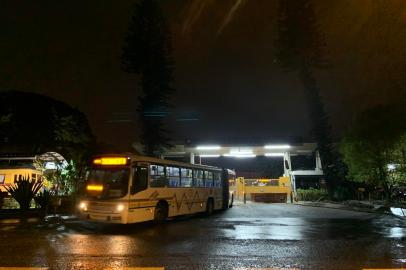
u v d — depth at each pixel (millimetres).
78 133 40406
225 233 14906
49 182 25703
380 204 29391
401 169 28172
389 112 28719
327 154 38375
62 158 26625
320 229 16141
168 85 37625
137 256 10211
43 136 38938
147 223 18969
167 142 37562
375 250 11062
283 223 18641
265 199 40625
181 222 19516
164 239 13383
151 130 36844
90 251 10984
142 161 17172
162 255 10344
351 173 31391
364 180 31016
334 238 13484
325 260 9648
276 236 14000
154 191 17844
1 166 33781
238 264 9203
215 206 25406
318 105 38750
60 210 23156
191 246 11820
